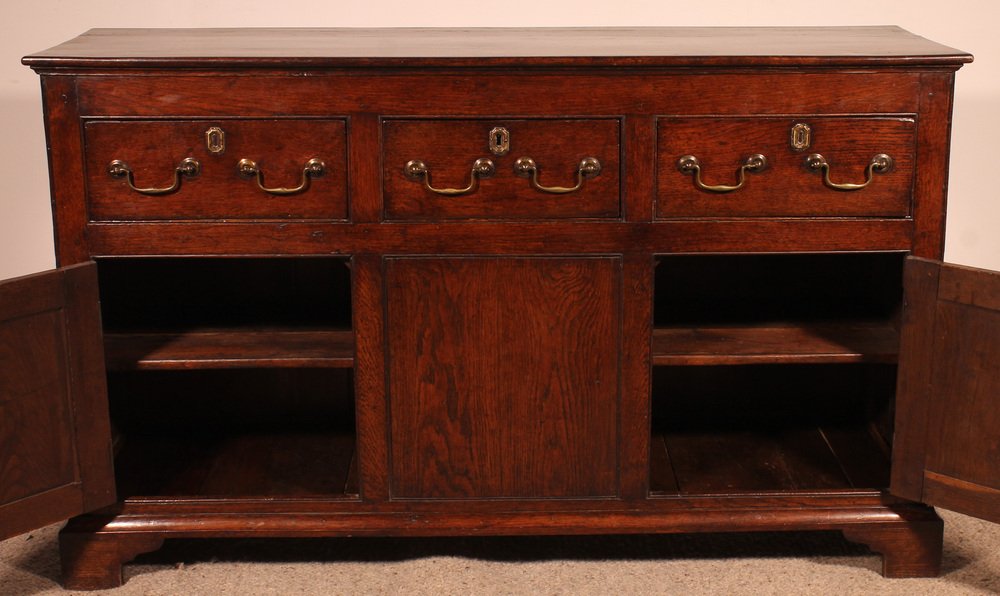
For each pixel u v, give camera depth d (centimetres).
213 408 268
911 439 212
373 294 209
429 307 210
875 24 284
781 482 234
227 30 250
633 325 211
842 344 224
